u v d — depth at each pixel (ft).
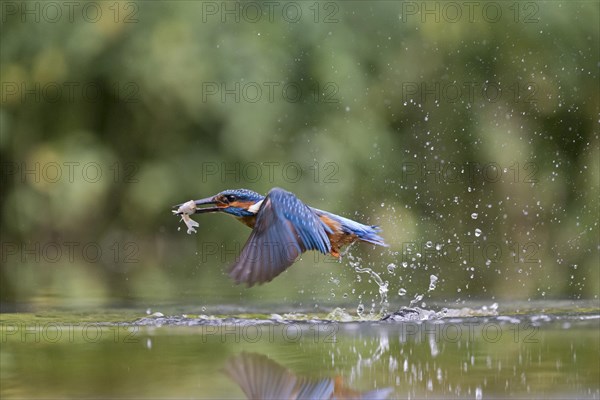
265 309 30.96
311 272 45.78
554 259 47.44
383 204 53.88
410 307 30.60
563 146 55.26
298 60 55.31
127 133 56.95
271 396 17.25
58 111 55.83
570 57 55.57
